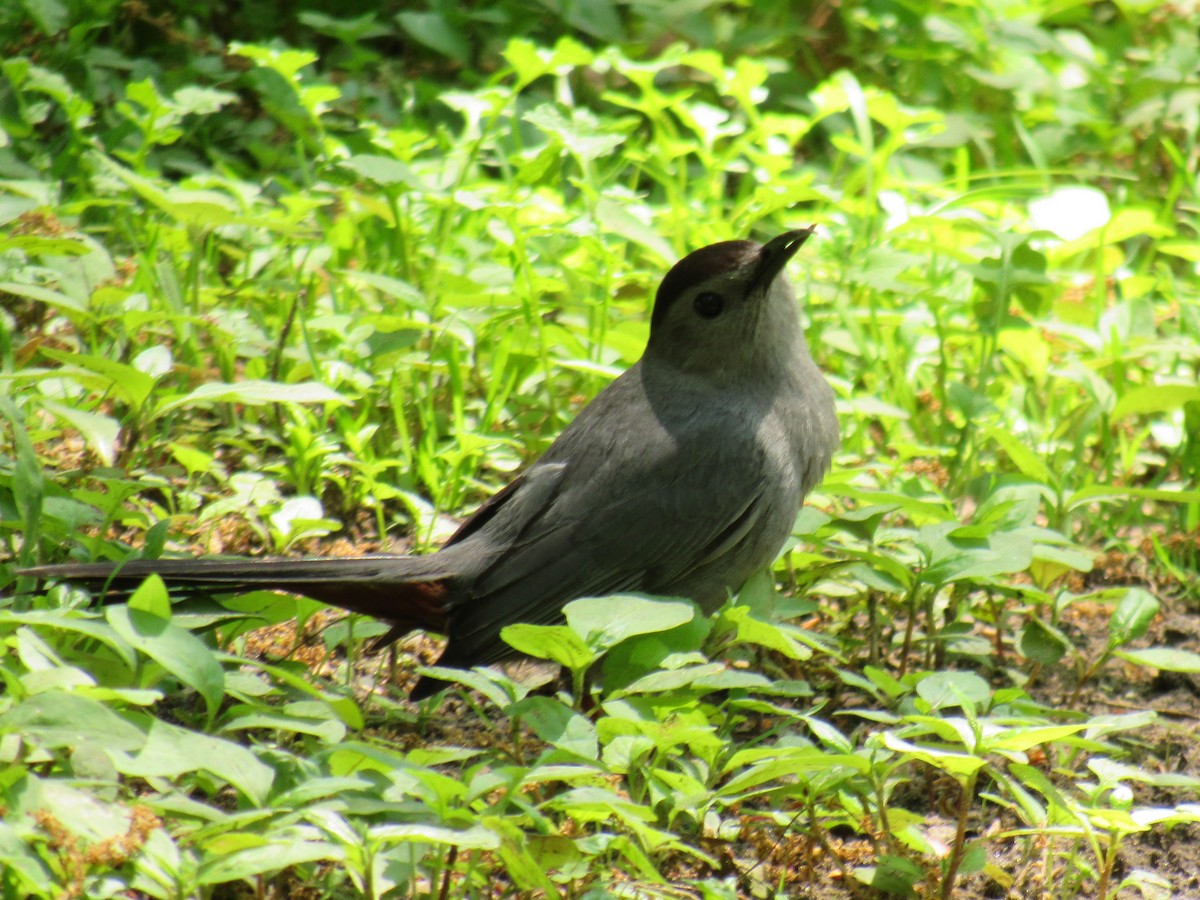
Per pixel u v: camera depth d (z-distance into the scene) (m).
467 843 5.32
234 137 13.96
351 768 6.13
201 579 7.75
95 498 8.19
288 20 15.41
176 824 6.03
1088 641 9.50
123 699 6.12
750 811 7.19
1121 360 11.60
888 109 13.30
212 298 11.28
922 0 16.14
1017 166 15.59
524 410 10.99
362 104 14.45
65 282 9.86
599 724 6.53
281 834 5.53
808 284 12.27
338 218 12.67
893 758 7.47
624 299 12.39
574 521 8.75
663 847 6.54
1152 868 7.34
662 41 15.90
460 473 10.19
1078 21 16.88
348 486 10.12
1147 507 11.11
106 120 13.38
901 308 12.43
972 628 9.02
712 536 8.88
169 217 11.98
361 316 10.90
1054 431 11.30
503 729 8.28
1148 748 8.38
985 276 11.23
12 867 5.18
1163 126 15.59
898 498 8.94
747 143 13.65
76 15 13.68
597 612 6.67
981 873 7.15
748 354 9.02
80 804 5.33
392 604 8.37
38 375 8.16
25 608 7.26
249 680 6.72
